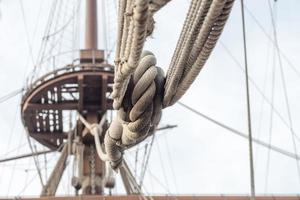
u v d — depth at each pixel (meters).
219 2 3.70
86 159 25.77
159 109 4.61
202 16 3.92
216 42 4.12
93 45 27.66
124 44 4.04
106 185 24.58
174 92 4.49
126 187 25.08
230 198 25.59
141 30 3.71
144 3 3.48
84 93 25.36
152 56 4.51
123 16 3.95
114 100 4.56
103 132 25.64
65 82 24.67
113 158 5.09
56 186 25.33
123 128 4.73
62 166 25.58
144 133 4.72
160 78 4.55
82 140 25.92
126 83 4.34
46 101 25.48
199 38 4.07
